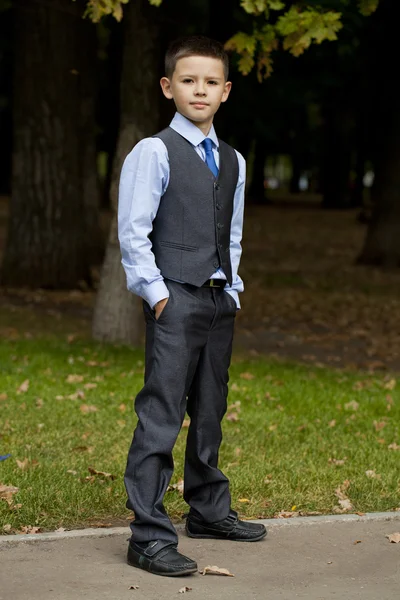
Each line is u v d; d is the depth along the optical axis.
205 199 4.50
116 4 8.30
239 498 5.64
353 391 9.38
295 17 8.55
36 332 12.29
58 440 6.97
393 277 19.81
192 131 4.52
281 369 10.48
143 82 10.72
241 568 4.57
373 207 21.78
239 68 8.91
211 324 4.60
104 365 10.10
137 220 4.38
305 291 17.59
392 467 6.47
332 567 4.59
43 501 5.41
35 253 16.25
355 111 27.75
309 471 6.25
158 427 4.51
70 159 16.34
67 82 16.14
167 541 4.49
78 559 4.62
